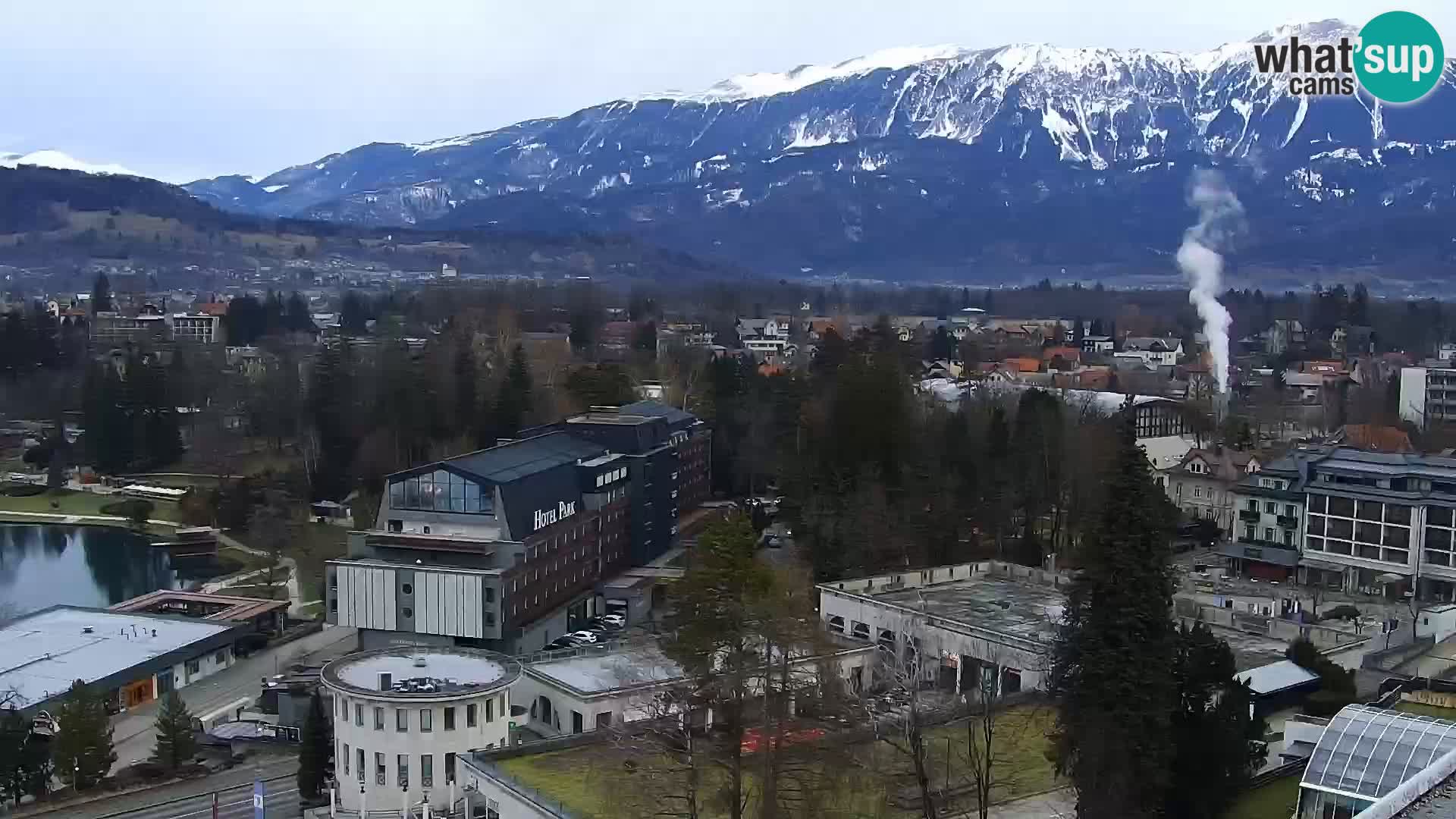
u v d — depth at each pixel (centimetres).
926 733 8262
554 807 7012
